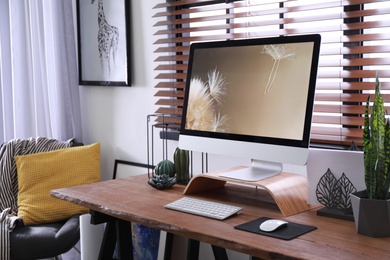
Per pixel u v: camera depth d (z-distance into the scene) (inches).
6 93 134.6
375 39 77.4
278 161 73.0
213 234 62.9
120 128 122.2
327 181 71.3
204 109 83.0
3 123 135.4
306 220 68.4
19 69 133.2
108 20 119.6
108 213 75.5
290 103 72.2
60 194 84.8
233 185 89.7
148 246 101.7
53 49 130.1
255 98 76.2
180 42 106.5
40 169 114.4
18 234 100.9
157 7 107.3
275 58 74.4
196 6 106.0
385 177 62.4
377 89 62.9
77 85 129.8
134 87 117.4
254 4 92.5
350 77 80.4
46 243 99.8
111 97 123.5
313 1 87.8
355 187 69.1
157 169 90.6
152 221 69.2
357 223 62.3
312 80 70.2
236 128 78.4
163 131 102.0
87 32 125.6
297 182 77.7
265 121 74.8
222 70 80.9
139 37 114.5
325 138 84.4
